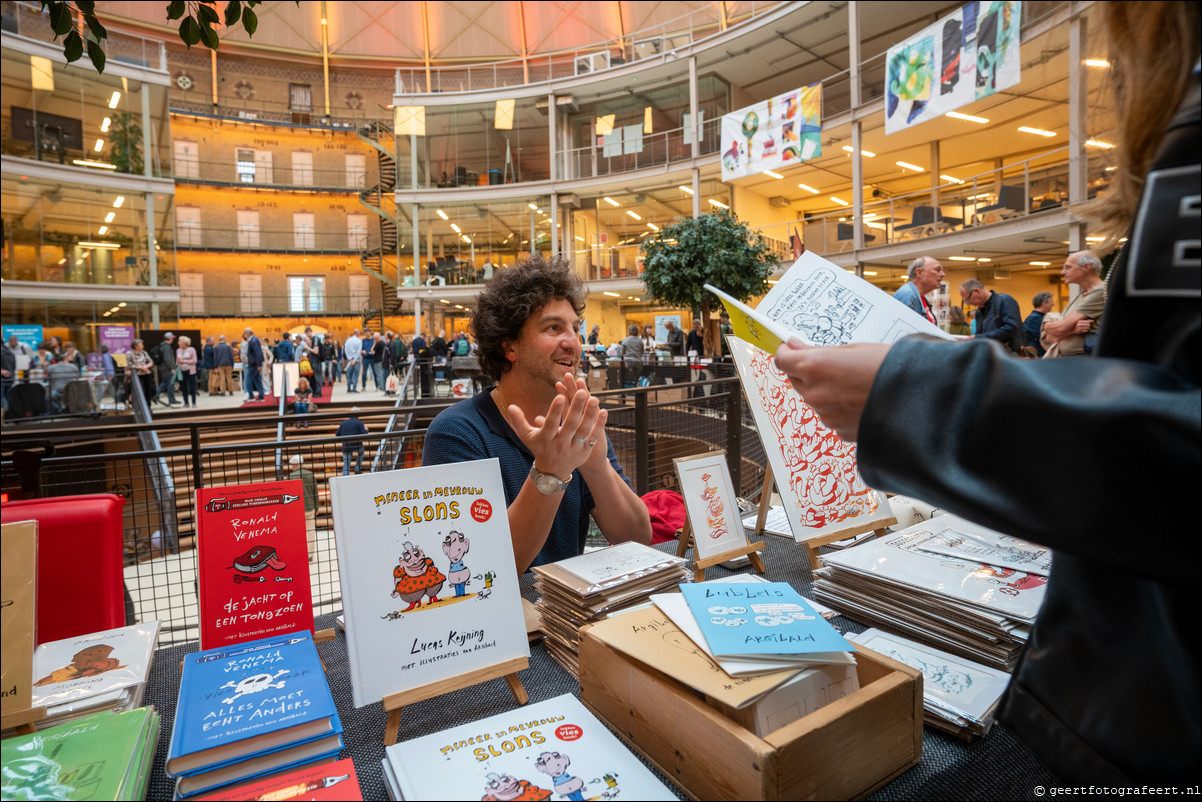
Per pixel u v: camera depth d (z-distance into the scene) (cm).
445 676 82
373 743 80
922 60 929
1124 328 42
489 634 87
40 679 88
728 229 877
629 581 100
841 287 128
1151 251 40
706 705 67
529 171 1806
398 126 1780
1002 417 39
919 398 43
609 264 1703
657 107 1705
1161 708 43
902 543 118
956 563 106
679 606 85
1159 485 33
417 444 386
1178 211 39
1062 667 51
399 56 2245
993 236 975
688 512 139
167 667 106
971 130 1223
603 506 141
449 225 1809
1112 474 34
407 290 1780
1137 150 44
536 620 111
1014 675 57
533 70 2222
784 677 67
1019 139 1279
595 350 1172
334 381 1619
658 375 932
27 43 1212
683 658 73
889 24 1355
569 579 101
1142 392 35
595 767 67
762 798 58
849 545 152
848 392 47
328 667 101
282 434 873
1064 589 52
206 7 150
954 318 679
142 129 1368
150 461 341
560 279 142
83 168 1287
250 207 2139
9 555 76
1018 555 108
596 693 82
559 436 101
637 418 372
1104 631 48
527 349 141
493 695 90
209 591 101
